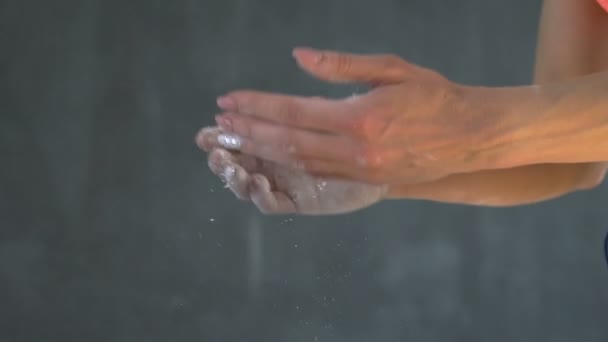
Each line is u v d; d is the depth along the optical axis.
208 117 5.60
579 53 1.88
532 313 5.75
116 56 5.54
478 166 1.59
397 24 6.04
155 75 5.58
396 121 1.55
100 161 5.39
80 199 5.30
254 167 1.69
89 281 5.20
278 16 5.84
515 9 6.18
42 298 5.11
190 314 5.16
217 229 5.26
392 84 1.57
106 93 5.49
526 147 1.59
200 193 5.39
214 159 1.68
